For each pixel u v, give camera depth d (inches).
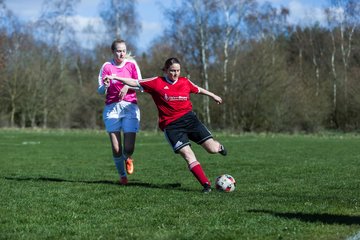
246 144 1005.8
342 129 1859.0
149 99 1800.0
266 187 347.3
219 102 332.5
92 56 2459.4
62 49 2236.7
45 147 935.7
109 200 276.7
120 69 360.5
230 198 280.7
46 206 258.8
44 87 2103.8
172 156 698.2
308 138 1311.5
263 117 1766.7
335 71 1984.5
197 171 313.6
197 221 217.5
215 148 319.9
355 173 446.0
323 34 2313.0
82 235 194.7
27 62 2122.3
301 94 1742.1
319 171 465.1
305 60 2393.0
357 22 2028.8
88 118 2089.1
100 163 602.5
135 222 217.0
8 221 221.9
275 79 1743.4
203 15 1824.6
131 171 367.2
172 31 1914.4
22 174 454.9
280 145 965.8
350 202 264.5
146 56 2047.2
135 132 363.6
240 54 1814.7
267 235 191.5
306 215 228.5
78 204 264.8
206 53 1852.9
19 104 2090.3
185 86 320.5
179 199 277.7
